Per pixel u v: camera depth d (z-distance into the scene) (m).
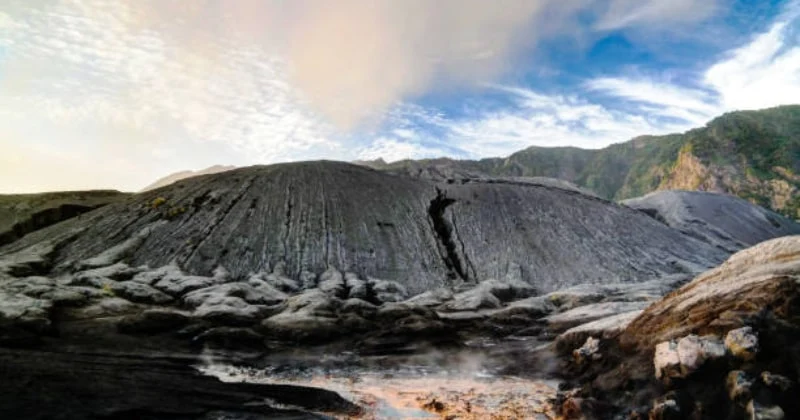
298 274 49.47
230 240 52.31
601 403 14.12
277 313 33.16
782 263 14.98
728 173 156.38
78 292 32.59
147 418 12.45
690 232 88.44
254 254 51.06
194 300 34.91
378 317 33.53
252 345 27.00
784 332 12.01
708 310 14.47
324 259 53.31
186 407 13.68
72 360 20.03
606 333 20.12
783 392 10.74
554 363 22.72
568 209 77.88
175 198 61.59
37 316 25.70
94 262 44.09
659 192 109.94
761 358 11.70
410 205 72.00
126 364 20.41
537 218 73.00
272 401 15.34
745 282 14.41
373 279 50.34
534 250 64.00
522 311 38.41
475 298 42.47
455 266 60.41
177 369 20.70
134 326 27.72
